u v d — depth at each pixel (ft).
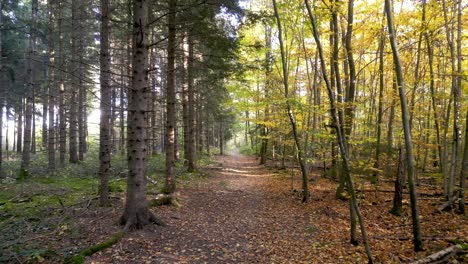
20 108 72.59
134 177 22.57
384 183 43.75
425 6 31.73
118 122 74.90
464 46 40.42
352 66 31.12
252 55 47.85
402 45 38.22
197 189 40.75
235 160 100.32
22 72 61.21
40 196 30.42
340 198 36.09
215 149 141.90
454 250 17.70
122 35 42.93
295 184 48.16
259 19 33.42
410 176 18.60
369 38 35.63
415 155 45.39
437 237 21.70
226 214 30.12
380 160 39.55
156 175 46.47
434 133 46.50
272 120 46.80
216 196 37.76
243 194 40.42
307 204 34.68
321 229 25.70
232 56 35.60
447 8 32.24
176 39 39.73
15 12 56.44
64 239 19.86
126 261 17.49
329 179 51.29
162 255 18.78
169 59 35.06
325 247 21.40
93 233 20.93
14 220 22.89
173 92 35.53
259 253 20.35
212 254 19.74
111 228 21.86
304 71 54.44
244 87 53.47
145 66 22.75
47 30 50.16
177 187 40.14
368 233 24.22
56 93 63.21
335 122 18.61
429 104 42.98
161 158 62.85
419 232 18.92
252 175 60.54
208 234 23.49
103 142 27.68
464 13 33.37
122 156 59.88
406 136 18.31
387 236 23.24
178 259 18.48
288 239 23.34
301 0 30.89
